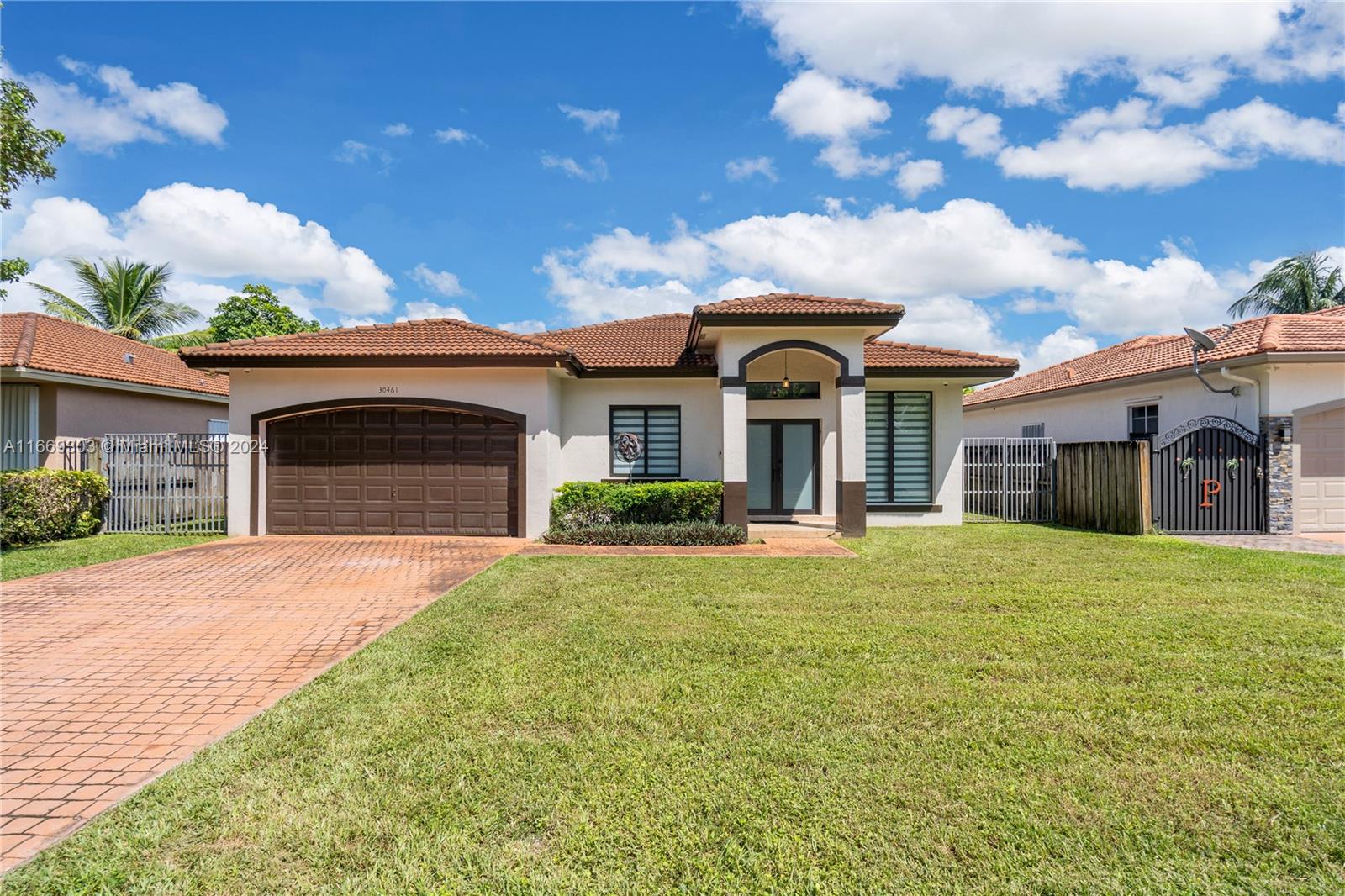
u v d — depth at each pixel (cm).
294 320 3800
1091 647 619
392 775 387
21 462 1567
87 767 412
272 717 470
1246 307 3078
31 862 310
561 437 1552
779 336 1371
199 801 360
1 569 1050
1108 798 362
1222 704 486
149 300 3228
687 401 1556
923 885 292
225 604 829
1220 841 324
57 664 605
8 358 1477
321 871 303
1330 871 302
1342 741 427
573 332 1870
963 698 497
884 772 388
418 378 1384
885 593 846
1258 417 1436
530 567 1040
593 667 569
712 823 338
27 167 1289
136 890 289
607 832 329
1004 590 861
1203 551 1161
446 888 290
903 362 1566
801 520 1537
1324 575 942
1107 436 1914
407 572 1028
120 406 1758
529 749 418
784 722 456
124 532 1472
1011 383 2631
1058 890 289
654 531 1288
